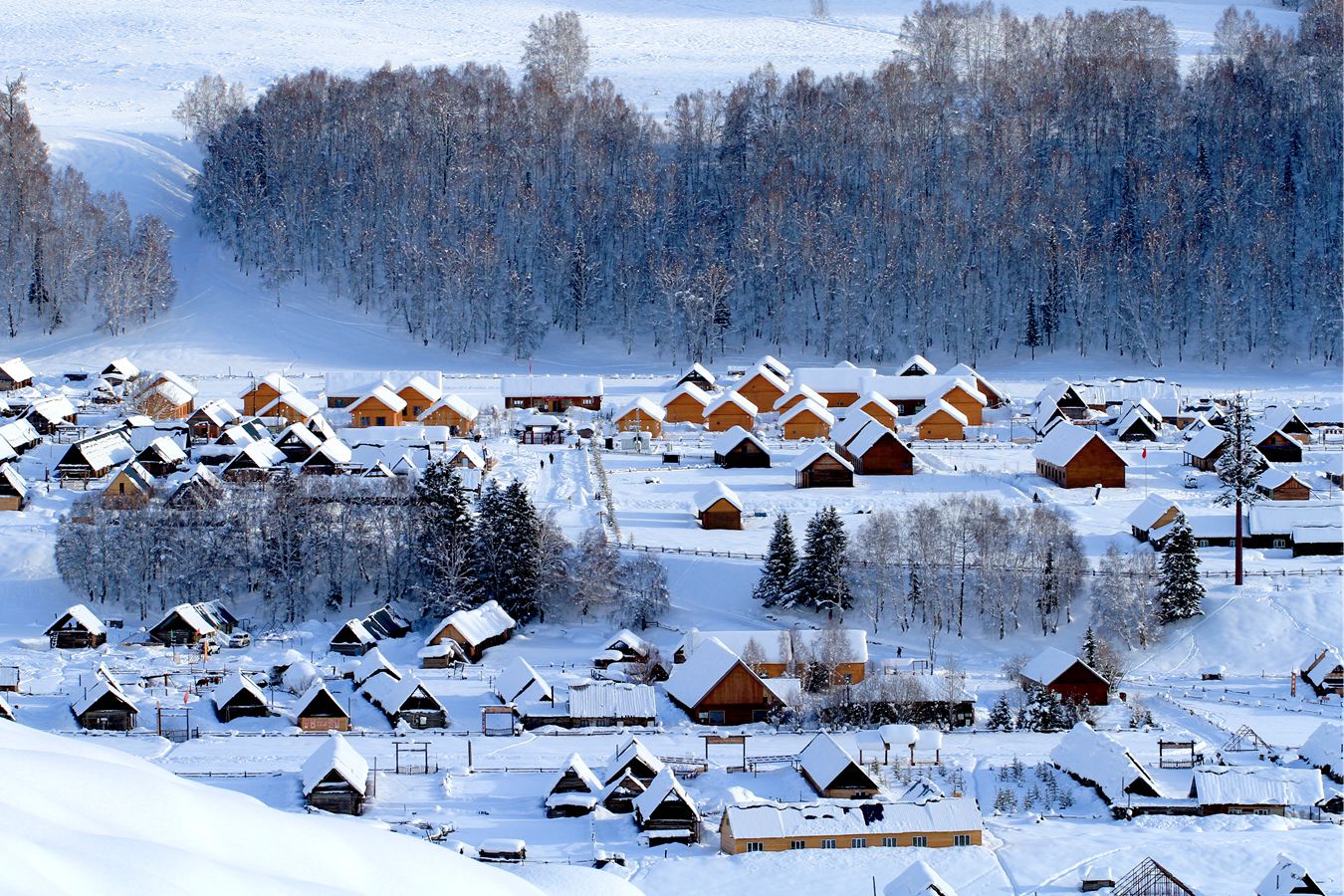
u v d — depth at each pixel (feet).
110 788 66.13
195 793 69.51
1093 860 609.42
